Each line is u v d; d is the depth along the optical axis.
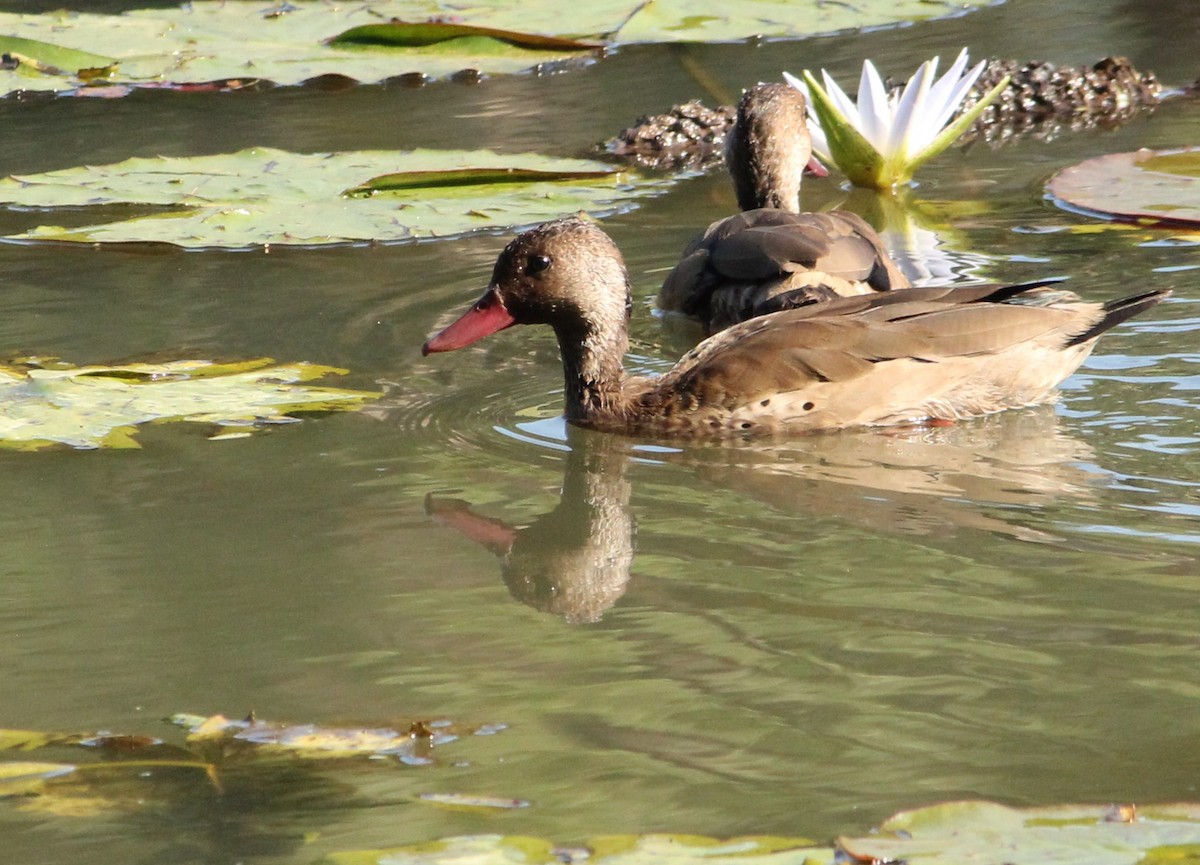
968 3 25.55
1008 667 7.92
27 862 6.55
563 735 7.44
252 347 13.35
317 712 7.72
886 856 6.04
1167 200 16.14
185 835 6.69
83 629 8.70
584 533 9.89
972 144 19.69
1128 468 10.52
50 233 16.50
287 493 10.57
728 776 7.02
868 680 7.84
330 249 16.47
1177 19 23.94
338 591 9.09
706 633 8.45
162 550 9.68
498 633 8.53
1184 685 7.66
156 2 27.36
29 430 11.23
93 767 7.26
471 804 6.85
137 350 13.19
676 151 19.59
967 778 6.91
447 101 21.94
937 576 9.01
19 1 27.48
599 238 12.34
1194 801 6.59
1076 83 20.75
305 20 25.75
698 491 10.59
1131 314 11.71
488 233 16.94
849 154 17.89
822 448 11.33
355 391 12.35
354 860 6.32
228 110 21.84
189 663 8.27
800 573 9.13
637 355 13.70
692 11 25.30
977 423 11.60
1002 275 14.50
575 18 25.23
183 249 16.55
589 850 6.25
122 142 20.23
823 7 25.47
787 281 13.76
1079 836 6.14
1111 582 8.81
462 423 12.00
